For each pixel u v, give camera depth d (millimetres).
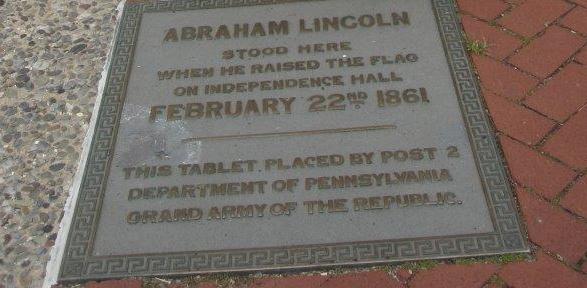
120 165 1885
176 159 1880
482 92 1969
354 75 1996
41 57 2146
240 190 1818
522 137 1885
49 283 1738
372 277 1708
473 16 2139
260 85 1995
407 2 2162
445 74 1996
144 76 2049
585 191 1790
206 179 1843
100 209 1823
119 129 1949
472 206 1774
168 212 1801
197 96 1988
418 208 1774
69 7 2266
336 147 1870
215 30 2135
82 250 1772
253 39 2102
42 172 1910
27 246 1791
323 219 1772
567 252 1712
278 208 1789
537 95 1959
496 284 1683
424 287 1688
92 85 2070
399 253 1726
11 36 2207
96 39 2176
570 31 2094
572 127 1896
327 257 1729
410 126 1898
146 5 2227
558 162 1839
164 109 1971
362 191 1799
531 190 1798
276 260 1733
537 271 1693
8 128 2002
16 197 1870
